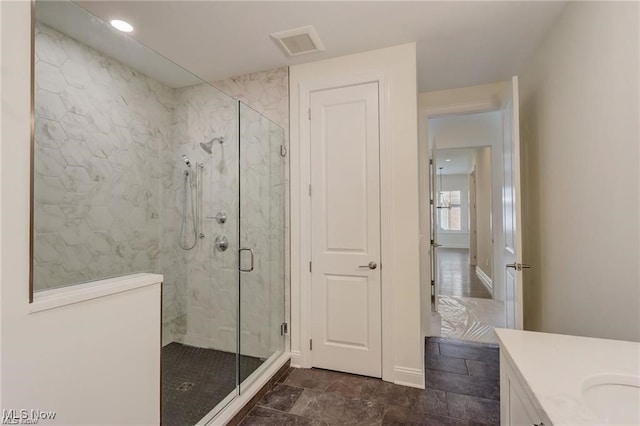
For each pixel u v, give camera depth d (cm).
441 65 255
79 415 104
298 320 252
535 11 183
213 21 191
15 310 88
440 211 1160
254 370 226
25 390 90
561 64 187
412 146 220
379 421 180
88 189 228
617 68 134
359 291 235
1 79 87
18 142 90
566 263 185
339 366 239
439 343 294
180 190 273
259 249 254
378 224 230
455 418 182
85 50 218
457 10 182
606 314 145
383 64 226
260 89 263
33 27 95
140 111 262
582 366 91
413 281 220
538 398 75
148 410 130
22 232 90
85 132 225
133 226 260
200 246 263
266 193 256
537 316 238
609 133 140
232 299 247
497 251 430
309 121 248
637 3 121
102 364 112
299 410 192
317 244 247
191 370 223
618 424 79
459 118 405
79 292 106
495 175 430
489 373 236
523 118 263
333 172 242
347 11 182
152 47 223
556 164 196
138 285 127
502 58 244
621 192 133
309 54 234
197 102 265
